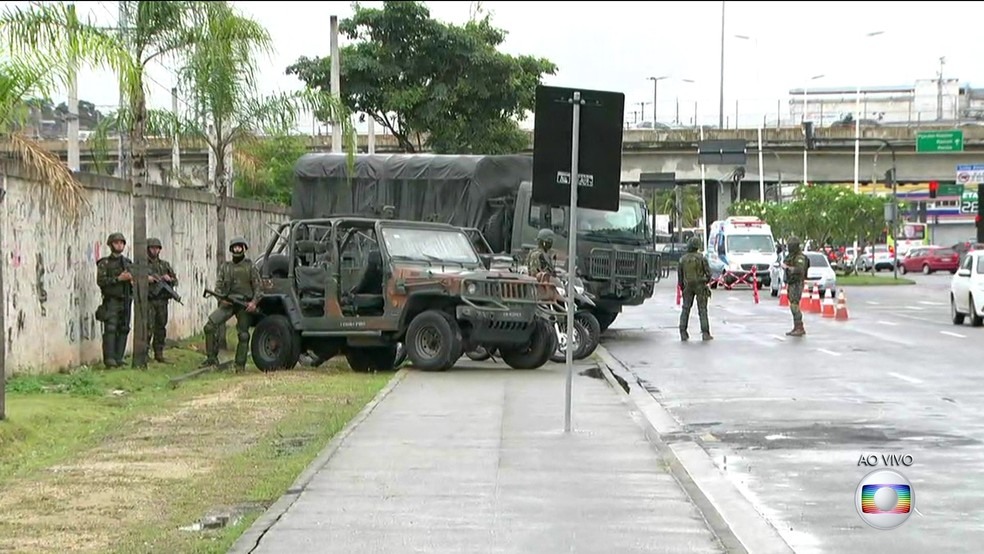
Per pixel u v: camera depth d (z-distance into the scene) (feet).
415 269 61.98
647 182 221.46
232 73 70.08
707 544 25.85
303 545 25.48
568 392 40.83
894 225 209.67
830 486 33.53
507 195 82.84
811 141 195.42
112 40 51.01
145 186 61.46
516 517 28.17
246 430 42.01
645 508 29.22
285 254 66.03
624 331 95.25
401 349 66.80
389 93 129.90
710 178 222.69
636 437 39.70
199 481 32.83
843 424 45.11
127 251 67.97
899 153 221.87
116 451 37.93
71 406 47.73
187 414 46.24
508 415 44.73
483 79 132.57
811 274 157.17
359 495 30.45
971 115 288.30
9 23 48.73
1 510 29.40
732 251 188.03
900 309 124.77
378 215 83.61
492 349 64.44
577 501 29.94
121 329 60.95
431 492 30.86
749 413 48.52
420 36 131.95
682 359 71.87
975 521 29.12
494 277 60.75
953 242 373.20
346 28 133.28
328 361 71.10
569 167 40.55
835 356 72.90
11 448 38.37
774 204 238.89
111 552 25.16
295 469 34.19
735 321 106.63
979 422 45.16
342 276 63.26
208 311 87.40
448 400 49.03
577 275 77.56
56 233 58.03
